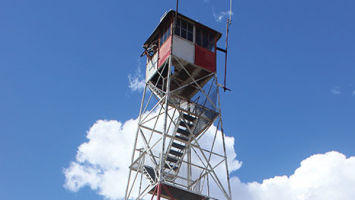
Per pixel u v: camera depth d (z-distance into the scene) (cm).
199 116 5441
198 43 5619
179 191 4850
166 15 5569
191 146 5325
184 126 5612
